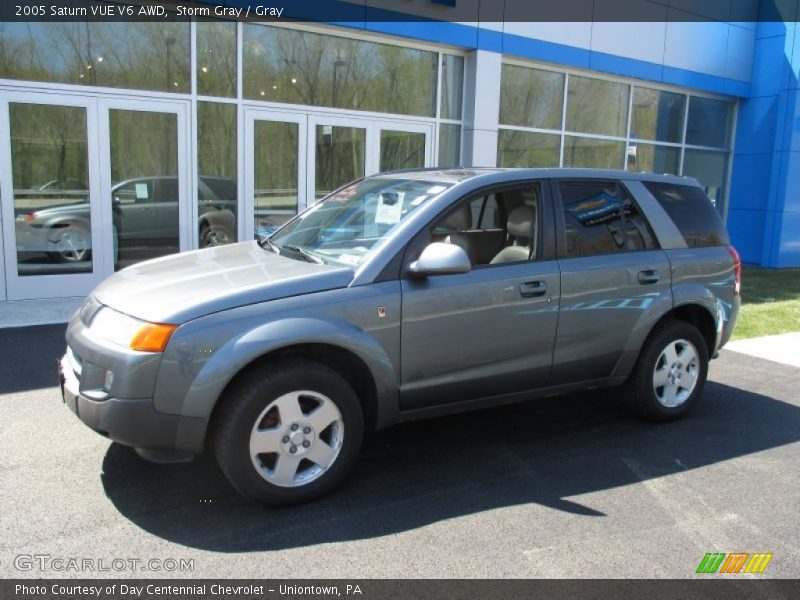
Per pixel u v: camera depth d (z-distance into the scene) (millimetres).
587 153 12773
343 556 3121
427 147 10867
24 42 7777
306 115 9656
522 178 4359
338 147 10023
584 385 4605
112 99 8297
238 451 3352
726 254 5180
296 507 3568
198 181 8984
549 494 3801
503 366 4176
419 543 3250
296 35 9422
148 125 8578
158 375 3217
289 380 3436
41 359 5887
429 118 10773
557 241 4371
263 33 9164
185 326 3264
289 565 3041
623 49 12406
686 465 4242
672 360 4895
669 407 4934
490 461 4234
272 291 3504
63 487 3684
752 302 10109
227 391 3391
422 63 10594
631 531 3420
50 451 4113
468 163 11039
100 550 3113
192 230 8992
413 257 3848
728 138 15156
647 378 4773
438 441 4543
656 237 4832
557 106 12148
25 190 7988
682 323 4898
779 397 5668
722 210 15445
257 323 3383
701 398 5617
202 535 3268
